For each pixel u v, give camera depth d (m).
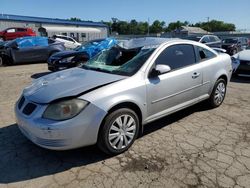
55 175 3.12
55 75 4.07
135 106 3.64
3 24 35.28
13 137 4.11
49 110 3.10
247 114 5.09
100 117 3.19
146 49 4.14
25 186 2.92
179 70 4.24
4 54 12.66
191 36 15.73
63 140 3.05
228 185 2.89
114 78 3.57
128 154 3.55
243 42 19.53
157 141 3.92
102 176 3.08
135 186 2.89
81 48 10.68
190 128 4.39
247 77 8.91
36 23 38.09
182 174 3.09
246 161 3.36
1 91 7.08
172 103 4.18
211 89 5.07
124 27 93.56
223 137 4.05
